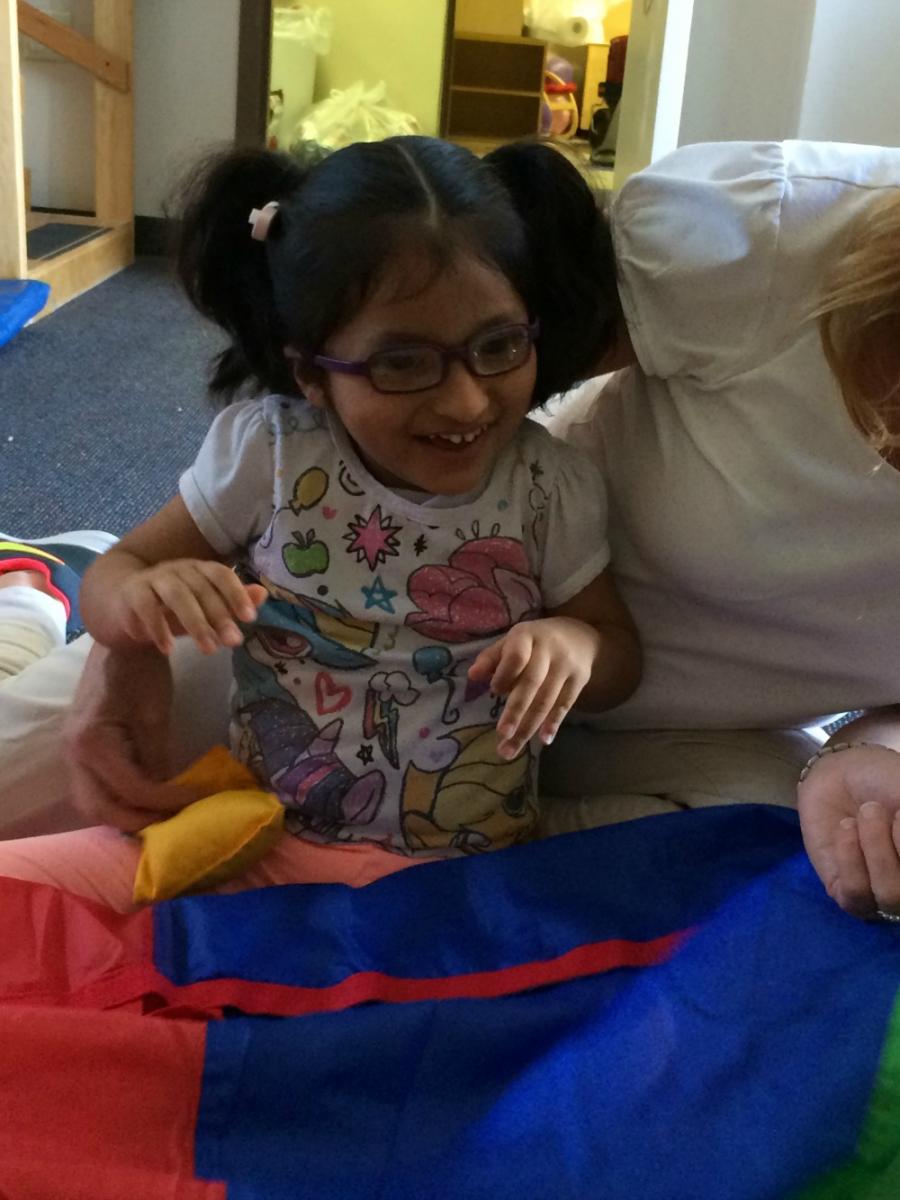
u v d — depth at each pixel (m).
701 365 0.73
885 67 1.20
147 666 0.77
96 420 2.10
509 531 0.76
